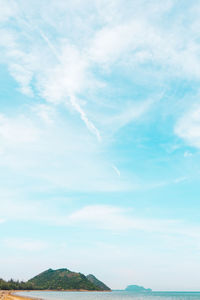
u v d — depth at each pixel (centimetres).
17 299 14888
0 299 14138
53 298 19962
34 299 16375
